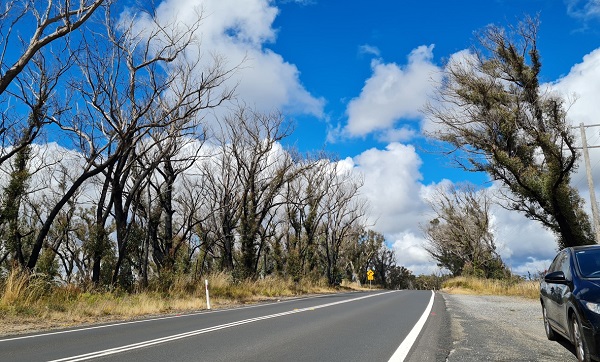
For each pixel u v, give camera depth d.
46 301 14.70
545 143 22.44
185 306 18.06
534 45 23.84
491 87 24.78
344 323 11.90
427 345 8.39
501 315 14.43
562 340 8.61
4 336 9.66
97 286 18.75
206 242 34.84
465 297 27.12
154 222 28.22
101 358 7.04
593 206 20.09
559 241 25.98
